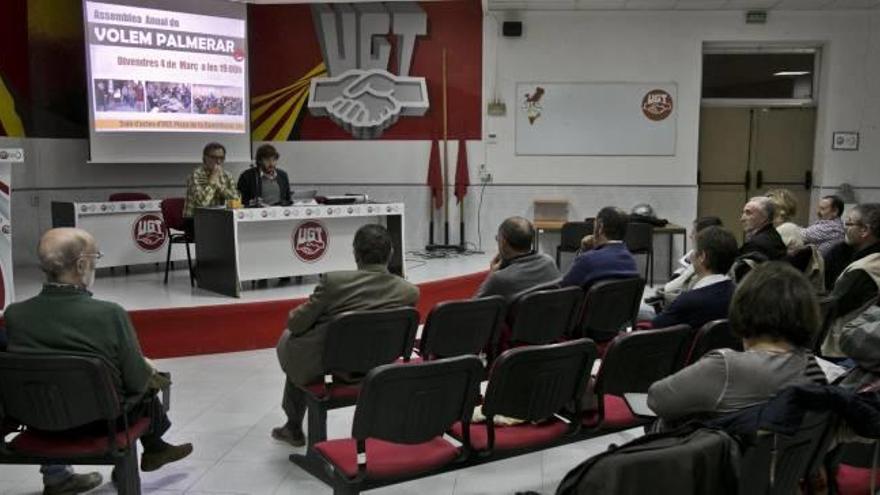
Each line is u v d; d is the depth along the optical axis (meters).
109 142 6.98
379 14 8.10
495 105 8.05
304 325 2.88
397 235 6.16
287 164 8.36
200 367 4.68
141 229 6.63
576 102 8.00
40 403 2.21
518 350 2.15
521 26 7.93
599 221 3.72
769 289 1.66
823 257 3.87
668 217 8.02
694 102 7.89
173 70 7.29
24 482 2.95
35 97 7.05
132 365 2.35
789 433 1.48
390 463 2.15
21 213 7.04
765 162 8.18
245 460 3.18
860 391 1.72
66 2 7.23
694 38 7.80
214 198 5.87
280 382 4.35
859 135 7.78
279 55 8.24
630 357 2.40
